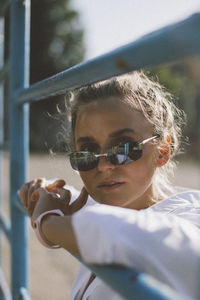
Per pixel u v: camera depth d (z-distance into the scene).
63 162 1.38
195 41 0.41
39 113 17.11
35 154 15.51
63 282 2.99
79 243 0.61
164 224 0.59
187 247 0.56
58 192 1.05
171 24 0.47
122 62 0.56
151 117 1.06
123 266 0.54
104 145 1.00
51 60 24.00
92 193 1.02
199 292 0.53
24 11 1.57
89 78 0.69
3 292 2.23
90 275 1.02
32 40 23.53
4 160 10.99
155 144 1.06
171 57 0.46
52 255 3.72
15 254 1.53
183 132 1.43
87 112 1.02
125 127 1.00
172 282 0.54
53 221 0.75
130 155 0.98
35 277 3.07
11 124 1.54
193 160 11.16
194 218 0.85
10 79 1.55
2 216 2.09
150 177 1.04
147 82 1.14
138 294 0.46
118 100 1.01
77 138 1.07
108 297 0.87
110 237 0.56
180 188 1.21
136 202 1.08
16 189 1.53
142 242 0.56
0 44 2.37
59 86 0.86
